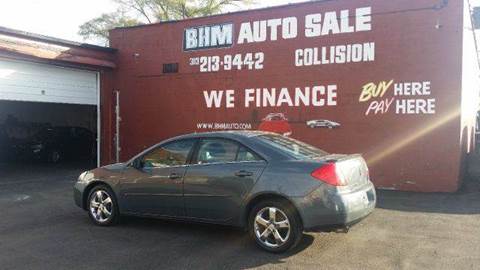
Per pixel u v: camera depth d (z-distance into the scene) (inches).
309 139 484.1
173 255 232.5
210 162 256.4
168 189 265.6
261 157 242.4
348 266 213.2
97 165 646.5
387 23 439.5
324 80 474.6
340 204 219.3
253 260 223.1
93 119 885.8
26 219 317.1
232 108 537.3
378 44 444.5
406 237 260.5
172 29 585.0
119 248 245.4
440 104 417.7
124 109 626.2
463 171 476.1
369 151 451.5
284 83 499.2
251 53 521.0
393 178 439.2
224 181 246.7
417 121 427.8
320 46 476.1
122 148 628.4
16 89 538.6
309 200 223.0
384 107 443.5
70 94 603.5
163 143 276.8
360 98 455.2
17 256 233.3
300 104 489.7
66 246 250.1
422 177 426.0
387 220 301.0
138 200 278.2
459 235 264.7
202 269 211.6
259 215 236.7
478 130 872.3
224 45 540.7
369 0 448.1
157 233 274.7
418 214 319.3
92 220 298.5
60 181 510.3
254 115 520.7
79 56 585.3
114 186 287.1
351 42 458.6
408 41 429.7
